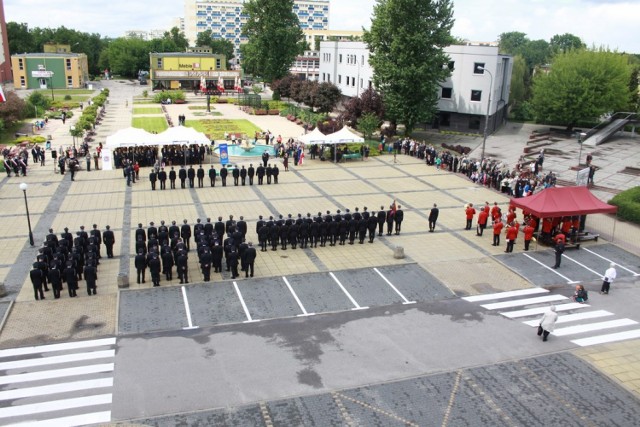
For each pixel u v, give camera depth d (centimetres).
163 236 2552
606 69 6650
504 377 1714
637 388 1670
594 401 1605
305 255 2714
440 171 4584
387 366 1755
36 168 4462
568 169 4900
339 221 2828
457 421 1498
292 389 1620
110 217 3209
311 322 2039
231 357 1783
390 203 3625
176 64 11300
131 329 1950
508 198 3819
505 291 2355
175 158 4547
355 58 8219
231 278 2417
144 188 3859
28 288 2275
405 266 2600
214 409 1522
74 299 2181
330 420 1488
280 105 8888
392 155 5203
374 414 1518
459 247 2877
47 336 1891
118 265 2536
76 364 1722
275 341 1892
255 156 5019
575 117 6794
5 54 12550
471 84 6719
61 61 12319
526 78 9481
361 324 2030
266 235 2738
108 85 13675
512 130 7369
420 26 5716
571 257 2773
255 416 1497
